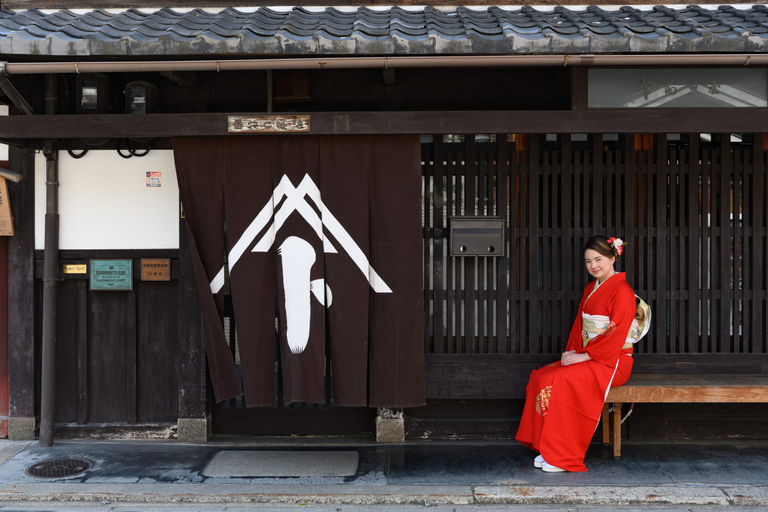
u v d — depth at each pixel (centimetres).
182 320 507
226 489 413
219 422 525
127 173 510
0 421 518
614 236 502
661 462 455
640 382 457
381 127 420
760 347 499
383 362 458
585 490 405
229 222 448
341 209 446
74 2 524
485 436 507
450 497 400
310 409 521
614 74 427
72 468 450
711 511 387
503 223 497
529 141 502
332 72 498
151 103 491
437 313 507
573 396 432
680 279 501
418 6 525
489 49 377
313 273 448
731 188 504
